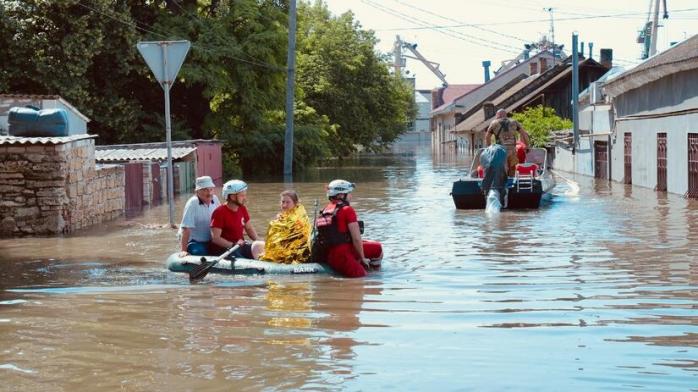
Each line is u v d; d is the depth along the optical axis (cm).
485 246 1469
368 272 1195
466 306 948
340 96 6538
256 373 695
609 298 981
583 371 691
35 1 3441
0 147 1680
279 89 4784
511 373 689
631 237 1552
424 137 13788
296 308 948
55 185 1686
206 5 4578
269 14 4584
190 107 4556
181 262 1222
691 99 2592
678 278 1109
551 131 5053
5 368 718
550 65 8619
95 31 3531
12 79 3462
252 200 2552
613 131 3525
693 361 717
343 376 685
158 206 2422
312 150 4841
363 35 6794
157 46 1720
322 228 1186
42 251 1453
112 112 3916
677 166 2628
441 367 707
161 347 777
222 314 919
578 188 2958
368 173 4325
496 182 2167
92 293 1055
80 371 707
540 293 1020
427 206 2316
